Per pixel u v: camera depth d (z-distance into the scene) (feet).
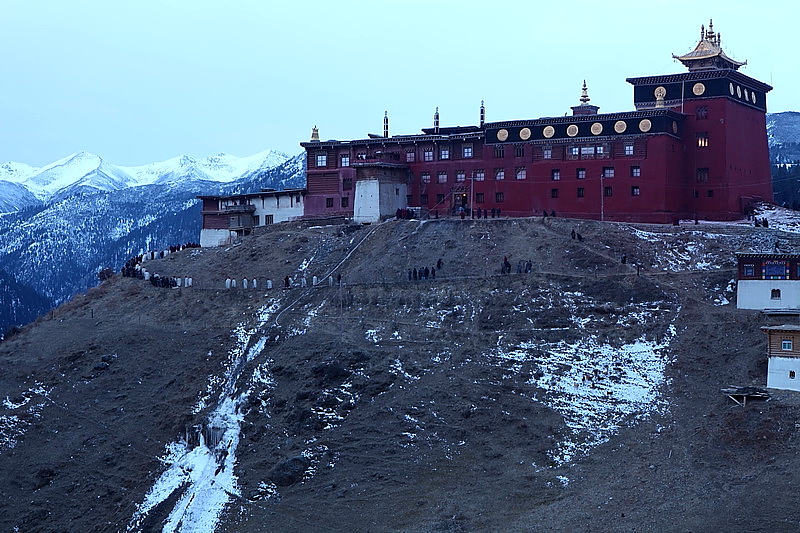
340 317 477.36
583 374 408.87
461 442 381.19
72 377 476.54
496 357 426.10
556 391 401.08
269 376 440.86
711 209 579.07
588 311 448.65
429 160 620.49
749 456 339.36
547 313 450.30
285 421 411.13
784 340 379.76
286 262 558.97
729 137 580.30
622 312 445.78
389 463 376.68
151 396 452.35
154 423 434.30
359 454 383.86
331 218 623.36
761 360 398.01
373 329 462.19
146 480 403.95
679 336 425.69
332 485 370.73
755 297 440.86
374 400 411.54
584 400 394.52
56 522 392.68
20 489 411.54
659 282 467.11
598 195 571.69
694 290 460.55
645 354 417.49
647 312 444.96
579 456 363.76
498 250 515.50
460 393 405.39
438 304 471.21
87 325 528.63
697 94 584.40
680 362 408.46
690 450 351.67
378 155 618.44
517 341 435.12
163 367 469.98
